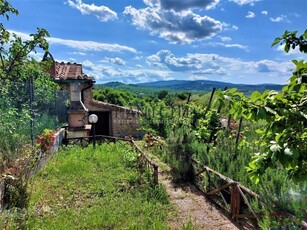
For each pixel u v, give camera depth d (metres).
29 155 6.02
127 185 6.09
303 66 1.64
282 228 3.42
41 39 5.89
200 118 10.42
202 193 6.03
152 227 4.22
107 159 8.09
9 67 5.92
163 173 7.47
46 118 8.75
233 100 1.81
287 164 1.75
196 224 4.54
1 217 3.81
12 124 5.85
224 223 4.60
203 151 7.02
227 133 7.86
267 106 1.73
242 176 5.18
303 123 1.69
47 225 4.06
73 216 4.50
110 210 4.75
